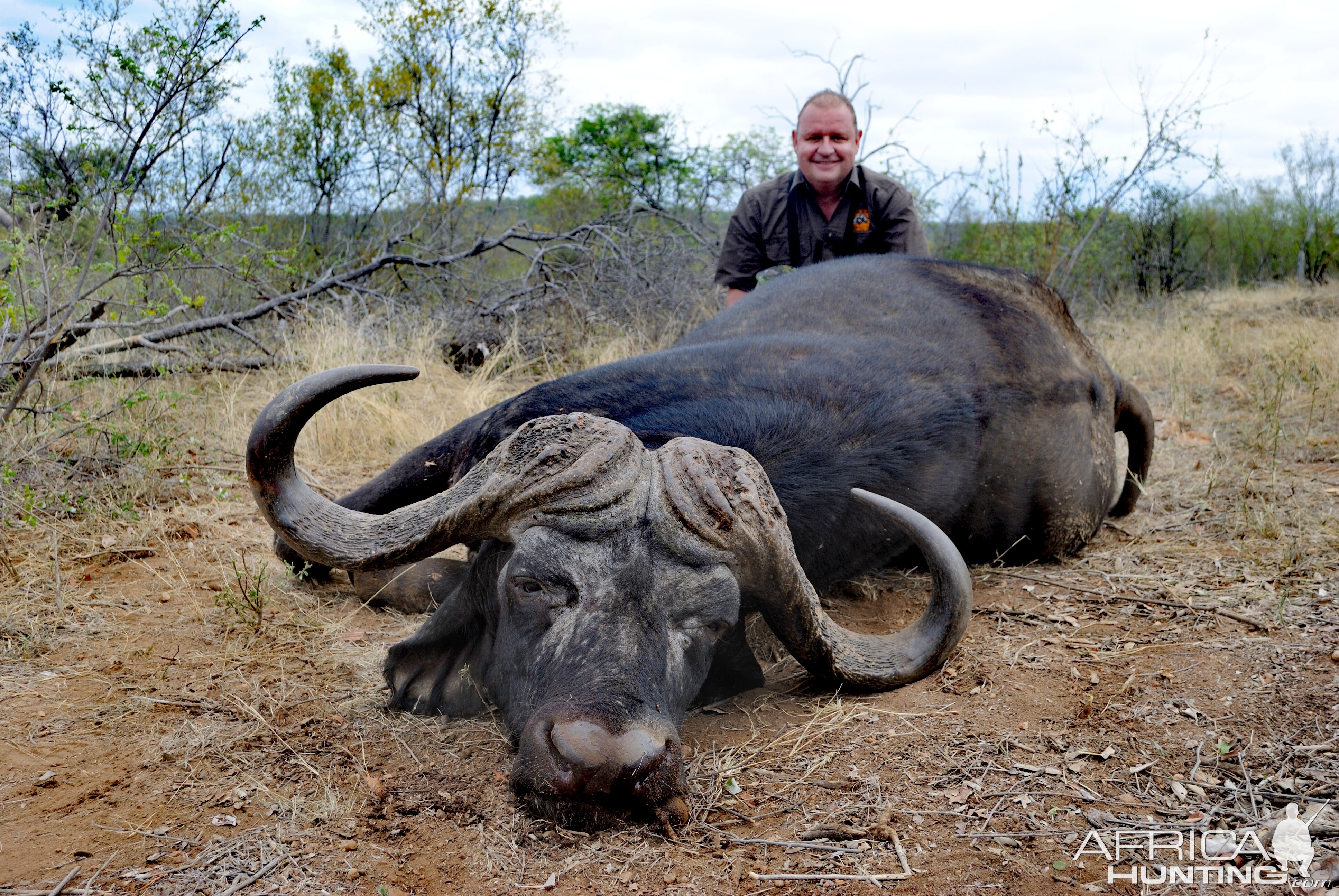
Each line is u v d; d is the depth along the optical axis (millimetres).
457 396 6945
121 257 5309
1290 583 4082
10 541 4344
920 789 2770
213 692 3254
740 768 2887
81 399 5797
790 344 4164
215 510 4961
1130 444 5672
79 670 3357
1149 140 11180
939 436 3928
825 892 2348
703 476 2773
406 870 2395
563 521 2695
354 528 2898
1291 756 2842
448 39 12078
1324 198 15969
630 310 9086
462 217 11547
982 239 12664
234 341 8086
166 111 6387
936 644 3111
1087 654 3611
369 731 3057
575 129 13773
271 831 2520
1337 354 8125
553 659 2594
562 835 2512
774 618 2990
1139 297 14555
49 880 2297
